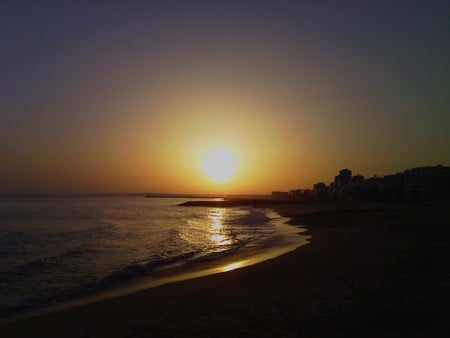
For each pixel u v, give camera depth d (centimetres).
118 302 1315
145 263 2166
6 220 6066
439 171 14212
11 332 1045
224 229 4600
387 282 1329
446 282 1277
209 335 936
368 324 929
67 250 2750
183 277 1742
